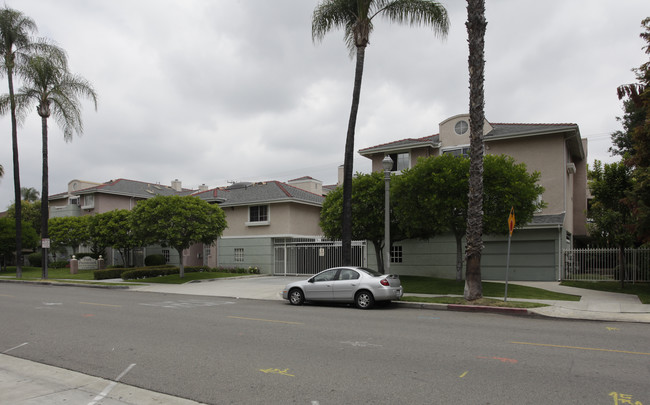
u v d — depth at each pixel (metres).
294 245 30.66
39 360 7.60
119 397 5.68
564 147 24.08
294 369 6.85
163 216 25.92
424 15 17.50
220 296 19.12
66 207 41.81
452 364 7.04
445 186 17.12
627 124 32.16
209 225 26.41
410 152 27.77
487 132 26.06
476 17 14.57
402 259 25.94
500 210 17.23
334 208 21.80
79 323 11.37
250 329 10.35
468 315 12.89
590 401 5.31
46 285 26.11
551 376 6.34
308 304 15.84
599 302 14.74
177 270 29.67
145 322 11.49
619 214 17.58
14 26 28.06
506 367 6.83
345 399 5.49
